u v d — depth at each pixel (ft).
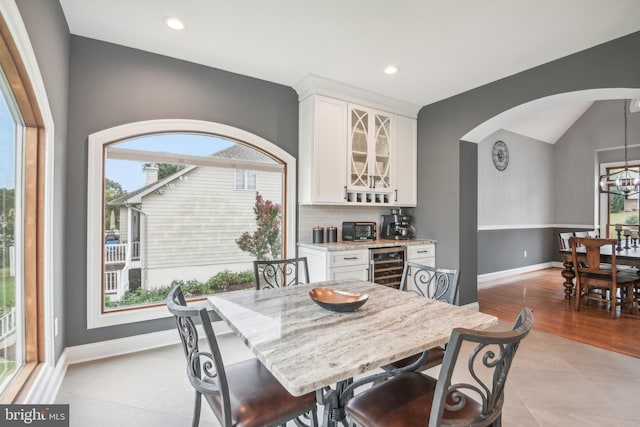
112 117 8.25
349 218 12.62
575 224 21.86
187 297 9.60
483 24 7.45
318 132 10.69
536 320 11.41
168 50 8.68
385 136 12.33
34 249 6.10
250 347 3.71
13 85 5.02
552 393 6.78
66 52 7.42
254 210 10.72
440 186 12.35
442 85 10.97
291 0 6.61
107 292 8.45
